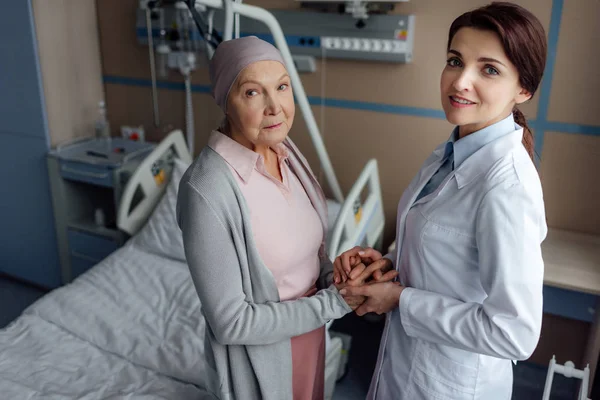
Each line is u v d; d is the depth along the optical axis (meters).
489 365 1.11
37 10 2.54
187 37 2.59
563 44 1.95
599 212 2.06
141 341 1.72
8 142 2.77
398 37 2.16
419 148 2.33
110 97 3.04
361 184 2.01
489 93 0.95
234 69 0.98
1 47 2.61
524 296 0.94
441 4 2.10
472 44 0.94
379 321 2.55
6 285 2.97
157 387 1.54
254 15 1.86
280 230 1.08
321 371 1.32
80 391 1.52
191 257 1.01
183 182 1.03
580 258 1.89
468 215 1.01
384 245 2.55
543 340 2.28
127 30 2.86
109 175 2.51
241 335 1.04
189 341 1.70
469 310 1.02
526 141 1.09
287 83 1.02
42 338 1.75
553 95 2.02
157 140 3.00
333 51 2.31
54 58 2.67
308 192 1.21
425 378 1.15
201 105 2.79
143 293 1.96
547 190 2.13
